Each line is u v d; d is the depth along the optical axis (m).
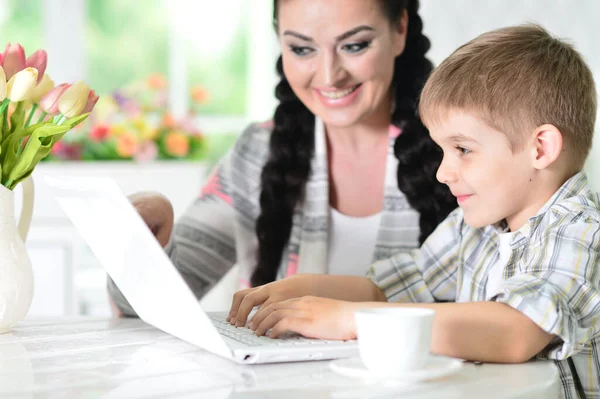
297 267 1.71
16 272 1.10
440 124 1.13
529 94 1.07
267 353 0.88
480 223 1.12
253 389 0.76
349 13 1.46
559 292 0.94
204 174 3.04
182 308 0.89
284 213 1.68
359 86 1.54
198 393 0.75
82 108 1.12
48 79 1.16
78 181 0.98
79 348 1.01
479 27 2.70
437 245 1.33
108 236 1.04
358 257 1.71
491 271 1.21
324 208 1.69
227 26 4.79
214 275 1.77
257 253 1.72
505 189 1.10
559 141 1.07
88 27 4.60
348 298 1.23
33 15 4.44
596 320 0.97
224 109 4.85
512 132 1.08
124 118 3.72
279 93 1.73
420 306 0.95
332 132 1.70
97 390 0.77
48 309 2.75
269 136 1.80
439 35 2.79
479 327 0.91
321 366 0.87
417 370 0.79
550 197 1.12
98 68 4.64
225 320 1.15
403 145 1.63
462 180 1.12
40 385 0.79
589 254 0.99
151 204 1.39
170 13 4.73
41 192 2.74
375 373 0.79
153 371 0.85
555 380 0.82
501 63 1.09
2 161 1.10
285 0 1.51
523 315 0.92
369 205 1.73
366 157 1.71
